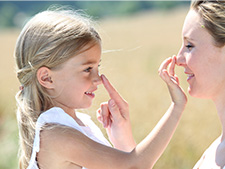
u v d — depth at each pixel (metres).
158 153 2.68
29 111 2.90
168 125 2.71
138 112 9.65
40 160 2.79
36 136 2.77
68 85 2.87
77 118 3.21
